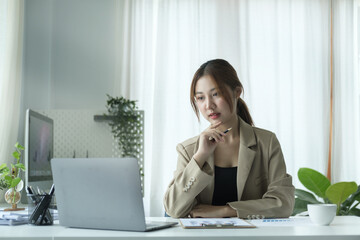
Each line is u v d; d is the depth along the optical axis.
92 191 1.13
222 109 1.58
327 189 2.81
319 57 4.20
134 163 1.06
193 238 0.97
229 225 1.13
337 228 1.13
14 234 1.06
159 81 4.00
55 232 1.09
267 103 4.07
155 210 3.85
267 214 1.43
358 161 4.12
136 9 4.09
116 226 1.10
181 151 1.66
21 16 3.83
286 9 4.21
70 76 4.07
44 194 1.27
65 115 3.35
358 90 4.20
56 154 3.32
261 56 4.13
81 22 4.12
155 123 3.95
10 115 3.60
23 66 4.00
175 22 4.10
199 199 1.60
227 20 4.13
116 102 3.43
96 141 3.35
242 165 1.58
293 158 4.02
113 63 4.10
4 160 3.51
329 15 4.23
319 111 4.13
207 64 1.63
